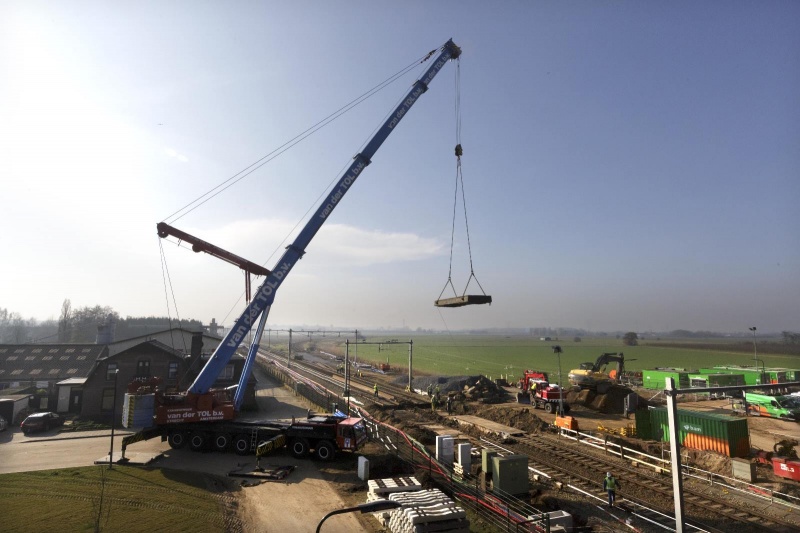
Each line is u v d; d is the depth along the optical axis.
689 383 57.44
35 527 16.94
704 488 22.36
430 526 16.14
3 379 51.66
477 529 17.62
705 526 18.28
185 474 24.34
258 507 19.95
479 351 184.38
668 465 25.27
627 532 17.80
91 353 57.88
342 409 42.97
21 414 39.62
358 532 17.52
